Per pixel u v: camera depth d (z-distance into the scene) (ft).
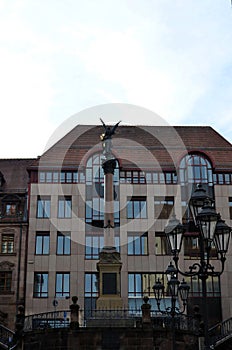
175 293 75.36
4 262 165.17
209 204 52.29
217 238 53.98
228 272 165.78
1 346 97.66
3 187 182.09
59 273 165.37
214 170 179.63
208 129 198.70
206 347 48.47
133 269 167.32
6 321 158.40
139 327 103.71
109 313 112.06
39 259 166.09
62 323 113.50
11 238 168.76
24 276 163.73
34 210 171.53
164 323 113.70
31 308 159.94
